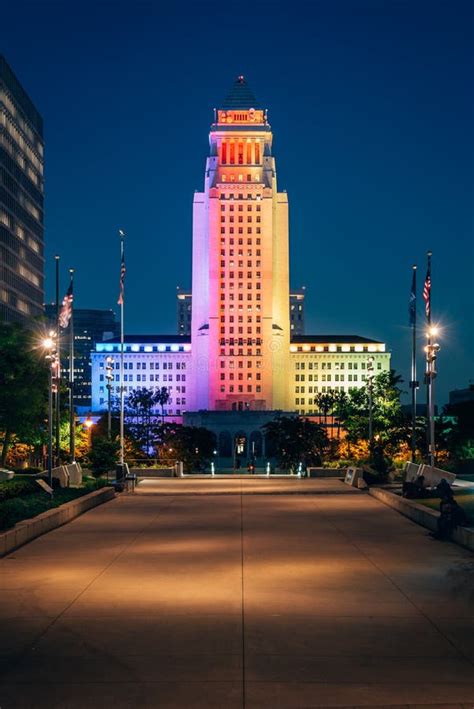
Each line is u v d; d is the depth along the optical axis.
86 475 82.38
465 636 18.98
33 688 15.46
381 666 16.72
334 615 20.98
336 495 64.31
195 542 34.66
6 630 19.53
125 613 21.20
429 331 68.19
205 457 182.75
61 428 95.62
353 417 157.50
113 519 44.78
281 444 165.75
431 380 68.25
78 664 16.89
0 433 96.25
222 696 15.02
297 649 17.91
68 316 72.12
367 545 33.56
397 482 75.69
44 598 23.03
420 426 129.75
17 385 88.69
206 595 23.38
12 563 28.98
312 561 29.28
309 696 15.00
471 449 122.69
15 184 185.38
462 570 27.41
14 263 183.00
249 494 65.56
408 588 24.38
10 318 179.12
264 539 35.59
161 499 60.41
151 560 29.56
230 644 18.28
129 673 16.31
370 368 121.62
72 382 77.44
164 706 14.55
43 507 42.91
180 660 17.12
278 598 22.98
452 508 34.84
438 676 16.09
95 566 28.27
